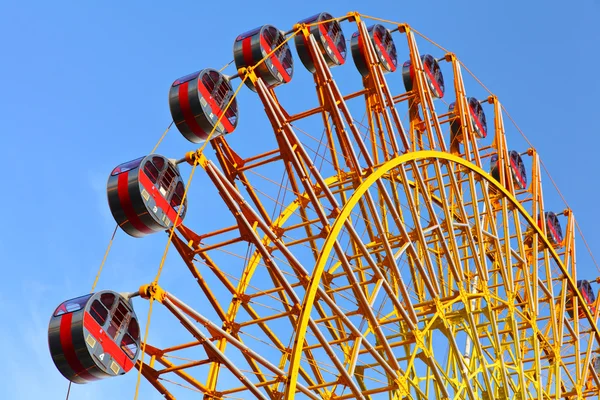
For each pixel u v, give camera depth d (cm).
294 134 3512
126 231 3238
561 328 4728
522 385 3966
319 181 3506
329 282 3850
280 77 3788
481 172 4388
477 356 3938
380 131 3931
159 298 2967
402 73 4578
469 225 4128
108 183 3188
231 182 3716
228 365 3042
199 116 3406
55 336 2823
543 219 5153
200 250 3400
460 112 4600
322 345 3123
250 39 3744
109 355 2894
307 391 3172
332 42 4016
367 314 3400
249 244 3362
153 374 3094
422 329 3825
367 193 3559
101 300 2931
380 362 3391
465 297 3906
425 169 4428
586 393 5072
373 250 3956
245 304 3569
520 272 4738
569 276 5009
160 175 3256
